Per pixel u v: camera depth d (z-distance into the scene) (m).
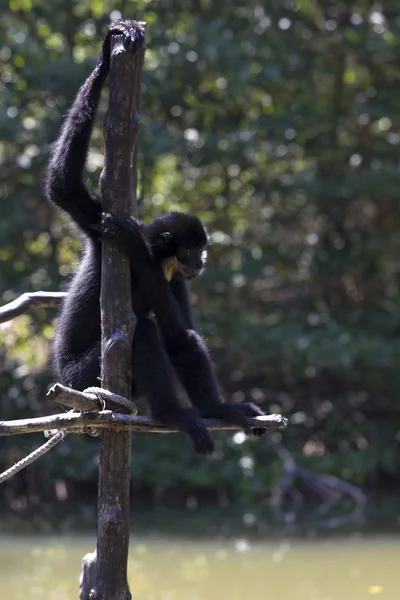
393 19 19.83
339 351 17.86
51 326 18.02
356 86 20.77
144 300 8.17
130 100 7.50
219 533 15.80
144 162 17.61
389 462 19.11
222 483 17.94
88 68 17.11
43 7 18.20
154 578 12.72
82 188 7.77
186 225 8.82
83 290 8.20
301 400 20.23
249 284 19.19
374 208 21.16
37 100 18.08
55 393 6.55
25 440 17.92
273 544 14.82
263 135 18.98
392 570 13.02
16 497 18.48
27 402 18.31
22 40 17.77
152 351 7.55
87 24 18.52
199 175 20.02
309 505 18.38
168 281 8.84
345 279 21.25
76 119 7.62
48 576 12.79
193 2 19.02
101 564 7.31
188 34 18.66
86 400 6.87
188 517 17.34
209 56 17.39
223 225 20.39
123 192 7.55
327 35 19.92
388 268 21.05
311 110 19.20
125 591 7.34
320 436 19.78
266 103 19.72
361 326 19.61
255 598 11.70
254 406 7.94
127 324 7.46
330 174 20.70
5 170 18.33
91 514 17.55
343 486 18.70
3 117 16.98
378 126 20.67
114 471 7.31
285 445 19.19
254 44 18.48
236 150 18.11
